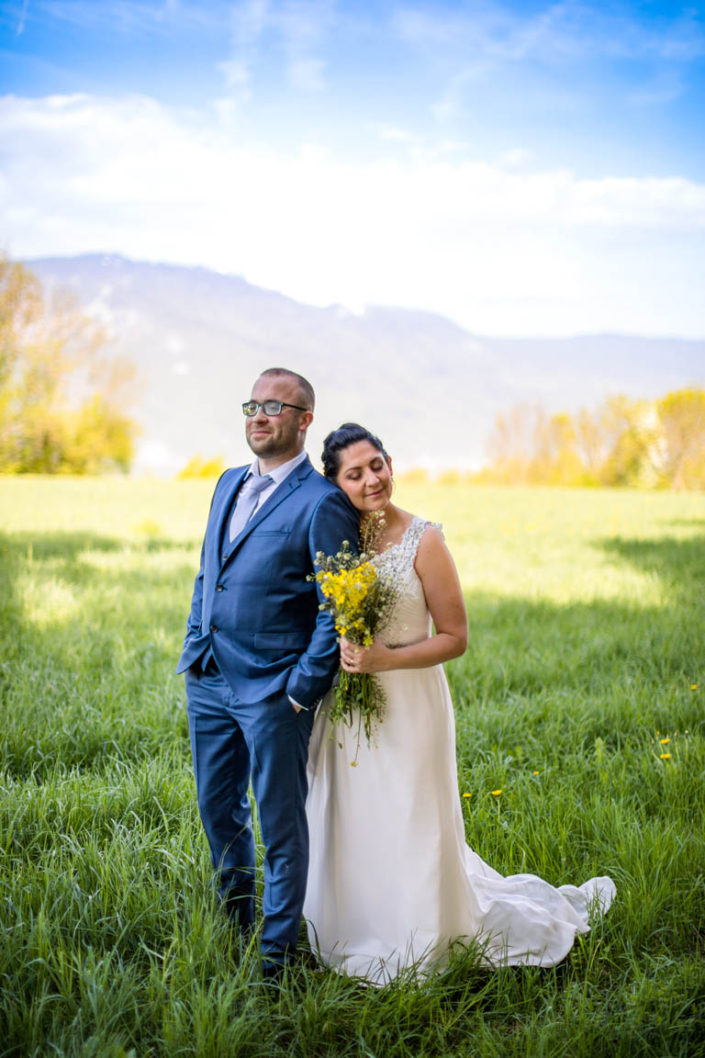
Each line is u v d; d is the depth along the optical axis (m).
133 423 51.88
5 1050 2.39
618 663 6.20
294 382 2.94
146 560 11.35
